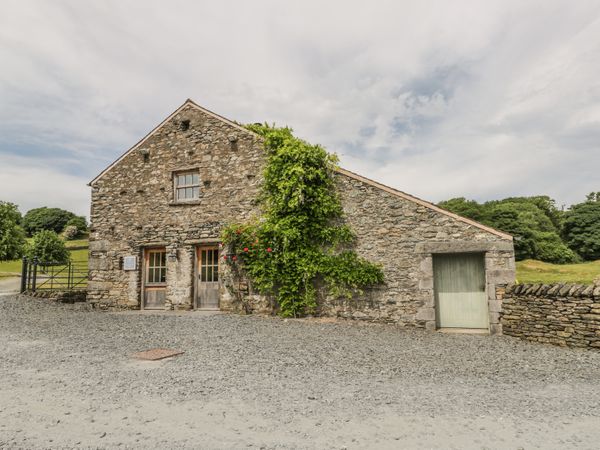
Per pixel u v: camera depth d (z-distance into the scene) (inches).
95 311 457.1
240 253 432.1
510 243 354.6
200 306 458.6
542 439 124.7
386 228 389.1
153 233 483.8
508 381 193.0
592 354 260.4
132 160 508.7
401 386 181.8
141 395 166.7
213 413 146.3
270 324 359.9
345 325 363.3
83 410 149.3
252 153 449.4
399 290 378.0
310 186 408.2
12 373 200.4
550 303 303.1
